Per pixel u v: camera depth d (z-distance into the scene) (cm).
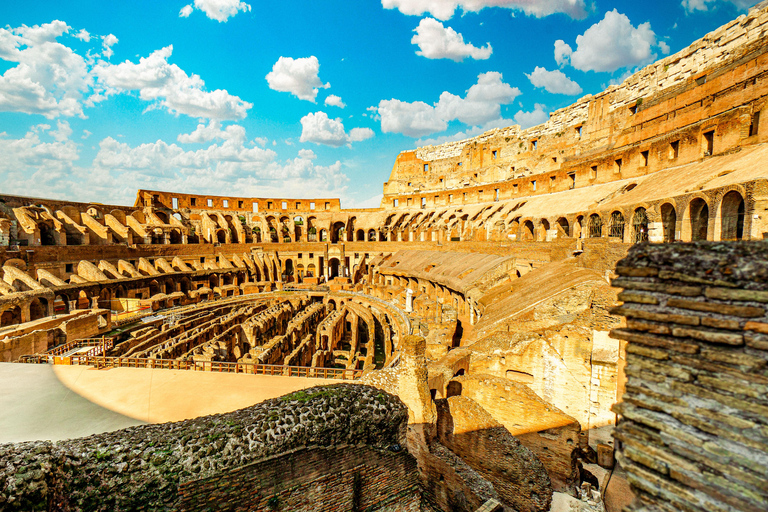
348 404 1037
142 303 4316
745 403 475
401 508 1110
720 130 2788
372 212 8344
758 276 495
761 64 2648
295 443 924
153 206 6919
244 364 1922
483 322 2564
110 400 1539
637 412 566
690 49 3762
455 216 6556
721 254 535
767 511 432
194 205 7644
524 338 1956
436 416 1517
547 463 1552
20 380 1761
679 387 533
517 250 4041
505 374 2012
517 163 6438
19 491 711
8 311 3325
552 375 1886
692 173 2709
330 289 6134
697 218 2272
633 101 4428
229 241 7238
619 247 2233
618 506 1330
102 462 813
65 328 2927
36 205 4897
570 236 3819
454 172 7700
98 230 5159
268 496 890
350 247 7525
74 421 1355
